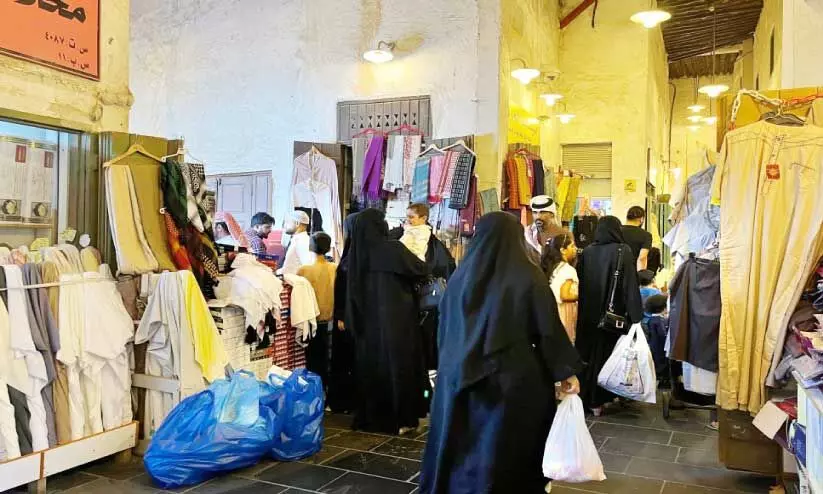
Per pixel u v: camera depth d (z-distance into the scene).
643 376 4.84
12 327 3.30
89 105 4.21
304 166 6.96
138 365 4.06
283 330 4.88
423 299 4.94
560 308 5.05
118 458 3.91
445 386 2.91
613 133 9.59
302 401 4.06
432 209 6.27
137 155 4.31
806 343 2.97
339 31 7.09
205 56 7.86
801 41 4.07
